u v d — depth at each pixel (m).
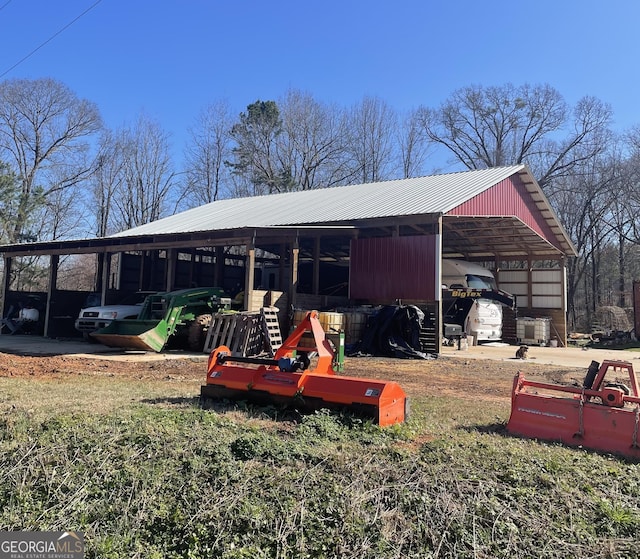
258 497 3.59
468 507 3.42
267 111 41.53
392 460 4.17
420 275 14.95
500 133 41.88
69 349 13.64
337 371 10.30
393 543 3.12
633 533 3.21
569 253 23.41
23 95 35.97
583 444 4.87
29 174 36.62
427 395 7.55
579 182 37.19
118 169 40.34
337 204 19.36
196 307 13.92
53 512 3.53
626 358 15.20
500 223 19.47
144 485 3.77
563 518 3.35
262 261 26.97
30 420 5.00
